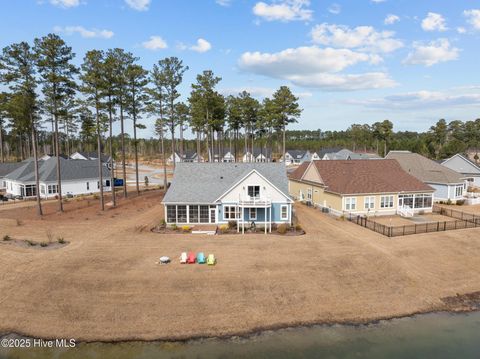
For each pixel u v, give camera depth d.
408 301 19.50
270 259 23.91
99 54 38.59
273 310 18.19
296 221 35.44
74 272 21.53
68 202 46.97
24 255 24.39
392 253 25.36
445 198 45.94
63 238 28.80
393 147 129.25
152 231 31.39
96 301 18.50
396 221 35.41
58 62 35.25
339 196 37.78
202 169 37.56
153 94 50.59
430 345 15.79
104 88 40.19
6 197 49.34
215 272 21.75
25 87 34.00
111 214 38.75
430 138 114.56
